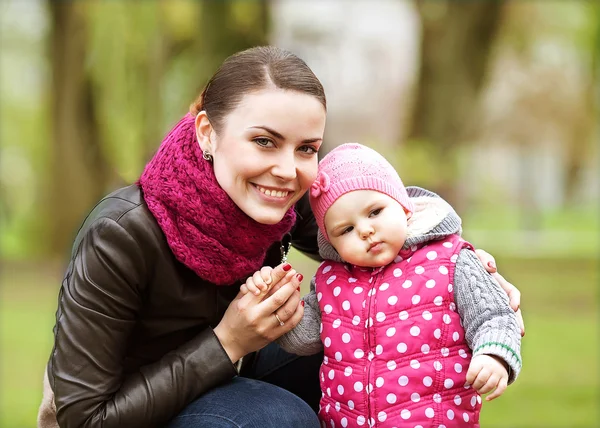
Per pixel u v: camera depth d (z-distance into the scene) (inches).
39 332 424.8
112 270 102.3
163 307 107.5
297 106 99.2
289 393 108.2
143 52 674.2
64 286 104.8
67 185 768.9
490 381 95.0
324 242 114.4
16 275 667.4
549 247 961.5
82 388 101.0
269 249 118.4
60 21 753.6
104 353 102.3
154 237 103.8
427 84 663.1
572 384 305.3
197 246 103.0
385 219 106.7
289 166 100.0
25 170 1189.7
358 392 105.8
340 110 1577.3
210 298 109.1
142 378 103.3
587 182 1766.7
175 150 104.0
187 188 102.4
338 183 108.4
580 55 999.6
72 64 748.6
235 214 102.7
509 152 1653.5
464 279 104.0
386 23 1558.8
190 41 696.4
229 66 102.9
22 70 1111.6
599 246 991.0
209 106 102.4
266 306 103.6
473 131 687.7
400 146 624.1
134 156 693.3
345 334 107.9
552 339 399.5
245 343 105.6
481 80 667.4
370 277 109.3
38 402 283.3
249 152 99.5
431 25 660.7
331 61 1375.5
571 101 1363.2
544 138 1456.7
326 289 112.2
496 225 1413.6
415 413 102.7
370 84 1589.6
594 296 545.6
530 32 881.5
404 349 104.0
